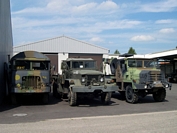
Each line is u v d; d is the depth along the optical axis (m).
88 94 12.52
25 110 10.98
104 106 12.19
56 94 15.88
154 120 8.36
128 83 13.90
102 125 7.58
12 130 6.97
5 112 10.43
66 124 7.76
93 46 35.16
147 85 12.76
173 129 7.03
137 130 6.91
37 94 13.35
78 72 12.58
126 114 9.82
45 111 10.66
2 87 13.97
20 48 32.44
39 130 6.93
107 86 12.12
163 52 31.70
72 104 12.12
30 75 12.44
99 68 14.22
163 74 13.18
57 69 33.62
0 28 13.23
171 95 16.98
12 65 12.78
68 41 34.28
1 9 13.67
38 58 13.27
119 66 14.87
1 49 13.63
